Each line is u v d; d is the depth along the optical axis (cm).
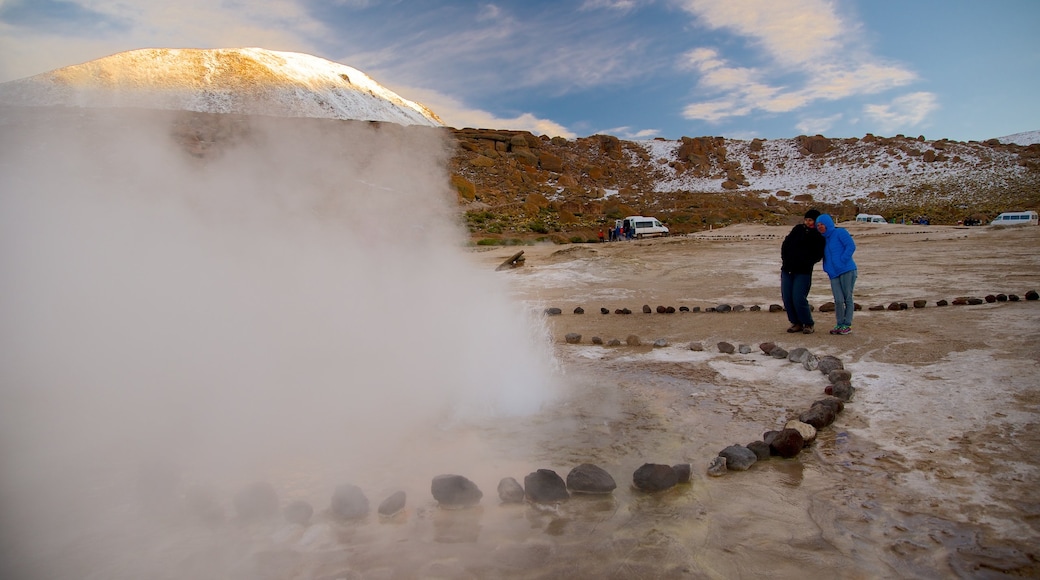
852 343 575
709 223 4850
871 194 6994
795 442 319
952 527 235
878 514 249
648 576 207
